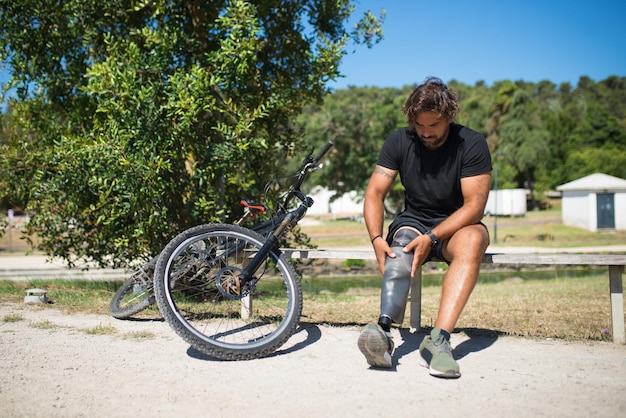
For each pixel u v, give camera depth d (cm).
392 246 316
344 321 457
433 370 280
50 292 579
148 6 587
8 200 677
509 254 368
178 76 530
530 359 322
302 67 641
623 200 2984
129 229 568
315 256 405
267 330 396
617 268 367
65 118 644
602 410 238
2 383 273
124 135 502
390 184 342
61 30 606
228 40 517
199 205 548
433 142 315
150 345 351
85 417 230
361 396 255
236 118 561
